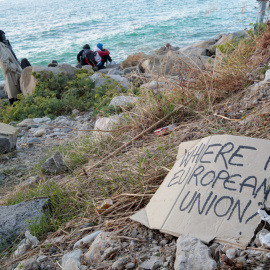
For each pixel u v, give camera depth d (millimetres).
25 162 3652
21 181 3184
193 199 1478
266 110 2326
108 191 2195
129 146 2793
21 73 6941
